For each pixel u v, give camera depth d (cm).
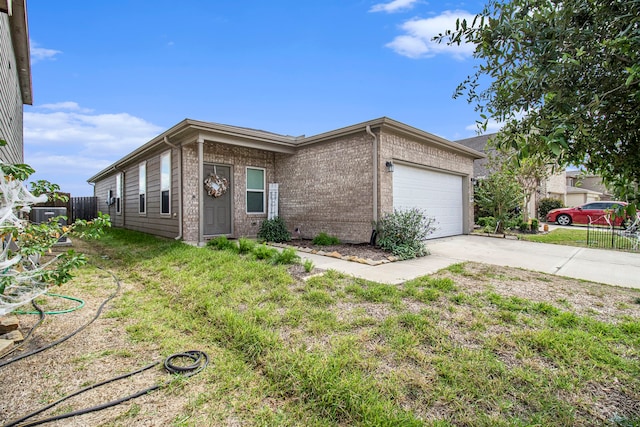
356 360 250
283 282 441
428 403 206
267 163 1002
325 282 443
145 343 291
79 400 210
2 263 257
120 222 1380
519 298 391
